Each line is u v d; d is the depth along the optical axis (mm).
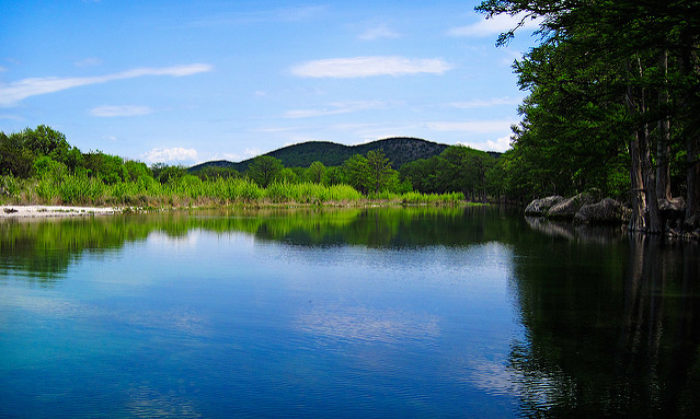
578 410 4789
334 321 8055
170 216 35812
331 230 26766
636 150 27406
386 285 11219
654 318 8266
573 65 18609
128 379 5516
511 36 14531
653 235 24969
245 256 15828
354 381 5504
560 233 26438
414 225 32469
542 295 10180
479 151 140625
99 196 42469
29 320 7855
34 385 5324
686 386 5348
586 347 6738
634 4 9062
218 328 7582
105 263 13742
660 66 20812
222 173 119812
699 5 8633
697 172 23141
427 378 5621
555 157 15867
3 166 60062
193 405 4859
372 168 136750
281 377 5621
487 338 7152
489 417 4621
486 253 17281
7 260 13859
